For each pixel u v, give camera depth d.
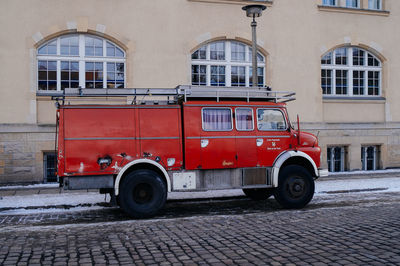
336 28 17.17
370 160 17.75
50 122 13.98
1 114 13.48
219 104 9.55
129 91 9.26
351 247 6.10
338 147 17.28
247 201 11.13
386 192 12.30
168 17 15.06
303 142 10.15
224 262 5.49
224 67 15.98
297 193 9.77
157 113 9.10
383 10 17.92
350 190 12.30
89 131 8.70
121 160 8.82
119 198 8.86
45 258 5.79
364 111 17.64
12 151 13.46
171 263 5.50
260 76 16.36
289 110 16.39
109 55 14.78
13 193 11.57
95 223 8.23
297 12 16.56
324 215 8.73
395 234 6.86
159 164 9.02
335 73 17.55
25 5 13.73
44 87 14.13
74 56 14.38
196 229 7.55
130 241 6.71
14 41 13.62
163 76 15.00
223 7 15.65
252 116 9.78
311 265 5.29
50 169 14.03
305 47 16.66
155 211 8.79
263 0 16.09
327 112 17.12
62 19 14.05
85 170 8.62
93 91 9.05
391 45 18.00
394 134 17.80
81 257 5.82
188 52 15.28
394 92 18.02
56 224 8.25
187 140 9.24
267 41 16.16
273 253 5.88
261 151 9.77
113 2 14.51
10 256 5.89
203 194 11.66
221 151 9.46
